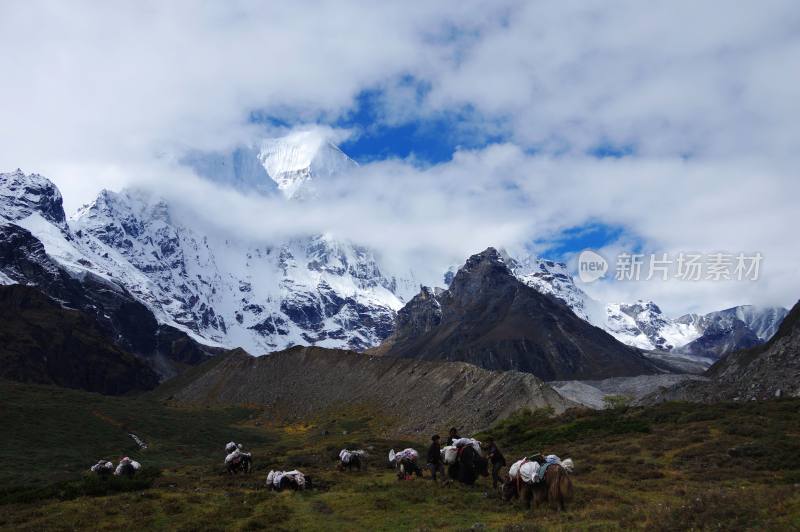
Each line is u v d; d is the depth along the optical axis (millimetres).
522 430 72438
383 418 115562
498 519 26188
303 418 140250
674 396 86875
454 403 104688
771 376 78625
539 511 26422
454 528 24766
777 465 38406
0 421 93000
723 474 36875
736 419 55125
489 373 109312
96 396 143875
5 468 70938
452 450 34719
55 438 90938
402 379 135000
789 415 55062
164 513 30484
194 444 104812
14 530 28078
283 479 35875
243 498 33500
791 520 20750
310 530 26062
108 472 47469
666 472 39250
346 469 44250
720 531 20859
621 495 30953
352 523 27016
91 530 27609
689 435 50844
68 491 37094
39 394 128750
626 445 50219
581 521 23922
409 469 37562
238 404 165500
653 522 22500
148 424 113375
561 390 138250
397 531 25297
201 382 191125
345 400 141125
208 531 26516
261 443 110562
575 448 52875
